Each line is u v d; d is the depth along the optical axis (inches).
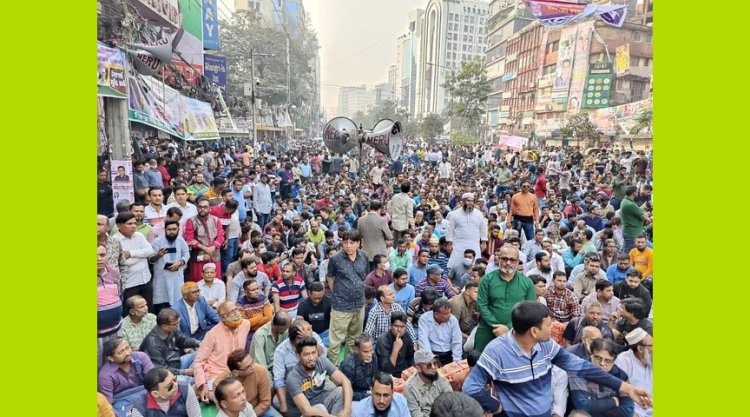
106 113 305.0
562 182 454.3
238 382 146.0
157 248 220.8
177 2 440.8
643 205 327.6
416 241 301.0
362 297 203.6
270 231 321.1
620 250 295.7
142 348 177.3
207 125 507.2
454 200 435.2
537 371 133.4
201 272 247.4
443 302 188.2
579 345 172.9
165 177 382.9
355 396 175.9
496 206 392.2
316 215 359.9
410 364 190.1
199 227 248.1
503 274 171.5
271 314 209.5
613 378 140.3
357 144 323.0
